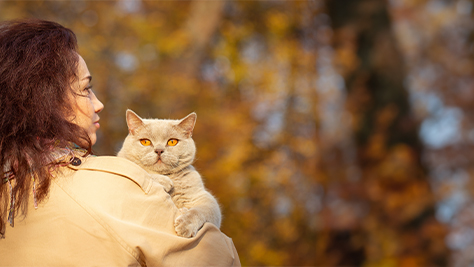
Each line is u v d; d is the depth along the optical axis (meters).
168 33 11.43
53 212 1.70
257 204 9.75
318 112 10.22
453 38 11.99
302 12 11.00
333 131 10.61
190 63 10.61
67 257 1.65
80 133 1.89
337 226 9.13
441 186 9.46
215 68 10.99
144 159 2.73
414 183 9.12
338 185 9.51
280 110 10.24
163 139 2.80
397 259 8.70
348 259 9.27
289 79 10.49
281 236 9.65
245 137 9.91
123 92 10.21
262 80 10.52
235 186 9.73
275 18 11.07
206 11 10.79
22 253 1.68
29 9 10.42
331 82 10.76
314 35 10.80
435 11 12.68
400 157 9.22
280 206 9.78
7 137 1.76
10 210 1.72
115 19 11.08
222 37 11.40
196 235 1.89
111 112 9.94
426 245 8.81
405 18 12.61
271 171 9.84
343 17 10.38
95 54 10.21
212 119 10.16
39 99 1.82
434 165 10.39
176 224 1.89
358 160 9.71
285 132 10.07
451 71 11.23
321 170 9.86
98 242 1.67
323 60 10.60
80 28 10.57
